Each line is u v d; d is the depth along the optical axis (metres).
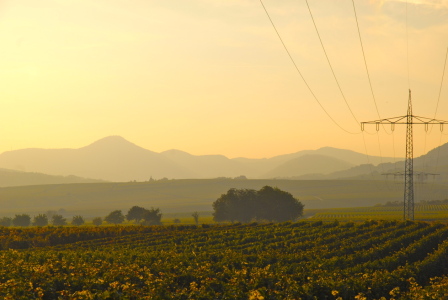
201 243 85.69
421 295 31.62
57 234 98.00
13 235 93.00
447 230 102.12
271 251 63.06
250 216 188.25
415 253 64.44
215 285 34.62
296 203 191.12
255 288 33.06
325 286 33.25
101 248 78.56
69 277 35.22
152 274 37.81
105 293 28.17
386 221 114.94
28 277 35.16
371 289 35.41
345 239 86.19
